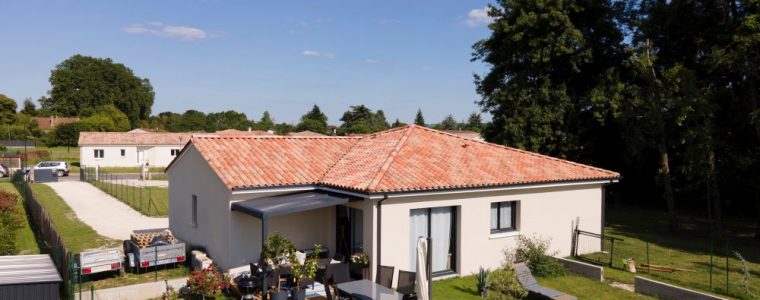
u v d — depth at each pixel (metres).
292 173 19.25
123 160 68.38
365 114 117.44
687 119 28.33
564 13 33.81
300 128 111.88
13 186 44.88
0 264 14.86
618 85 32.84
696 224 32.84
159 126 137.38
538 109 34.84
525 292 15.20
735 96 27.97
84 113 118.44
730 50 25.70
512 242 19.81
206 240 19.52
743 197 35.78
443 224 18.50
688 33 29.81
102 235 25.36
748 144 28.94
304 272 14.96
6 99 106.81
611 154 39.72
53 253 18.20
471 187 18.22
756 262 21.59
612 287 17.41
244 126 126.12
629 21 34.84
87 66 127.06
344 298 14.46
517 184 19.48
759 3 24.59
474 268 18.80
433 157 20.38
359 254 16.95
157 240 19.06
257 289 15.67
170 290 15.65
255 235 18.08
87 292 15.83
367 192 16.17
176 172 22.75
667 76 27.84
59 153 83.31
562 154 36.97
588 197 22.47
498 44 38.69
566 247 21.73
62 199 37.72
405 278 14.61
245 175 18.11
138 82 133.38
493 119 39.53
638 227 31.48
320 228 19.44
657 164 37.56
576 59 34.12
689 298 15.36
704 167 27.61
